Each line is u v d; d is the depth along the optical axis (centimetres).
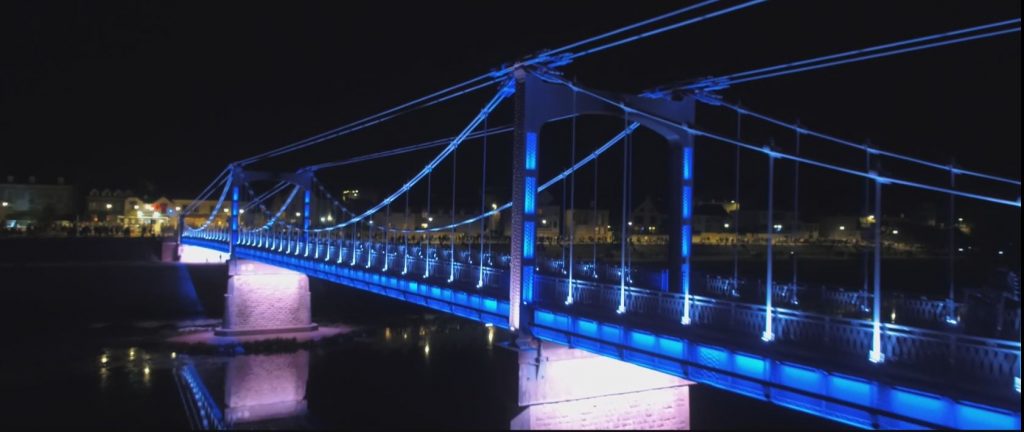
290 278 5894
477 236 8562
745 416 2670
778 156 1653
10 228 10762
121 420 3488
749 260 5625
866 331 1310
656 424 2186
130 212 12712
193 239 8144
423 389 3950
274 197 10538
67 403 3747
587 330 1825
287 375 4362
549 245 7025
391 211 9494
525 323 2017
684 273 2125
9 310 6544
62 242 8912
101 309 6800
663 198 9456
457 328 5916
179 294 7462
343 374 4375
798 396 1320
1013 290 1698
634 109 2089
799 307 2173
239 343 5319
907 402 1162
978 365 1151
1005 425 1037
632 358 1684
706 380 1499
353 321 6266
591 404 2092
